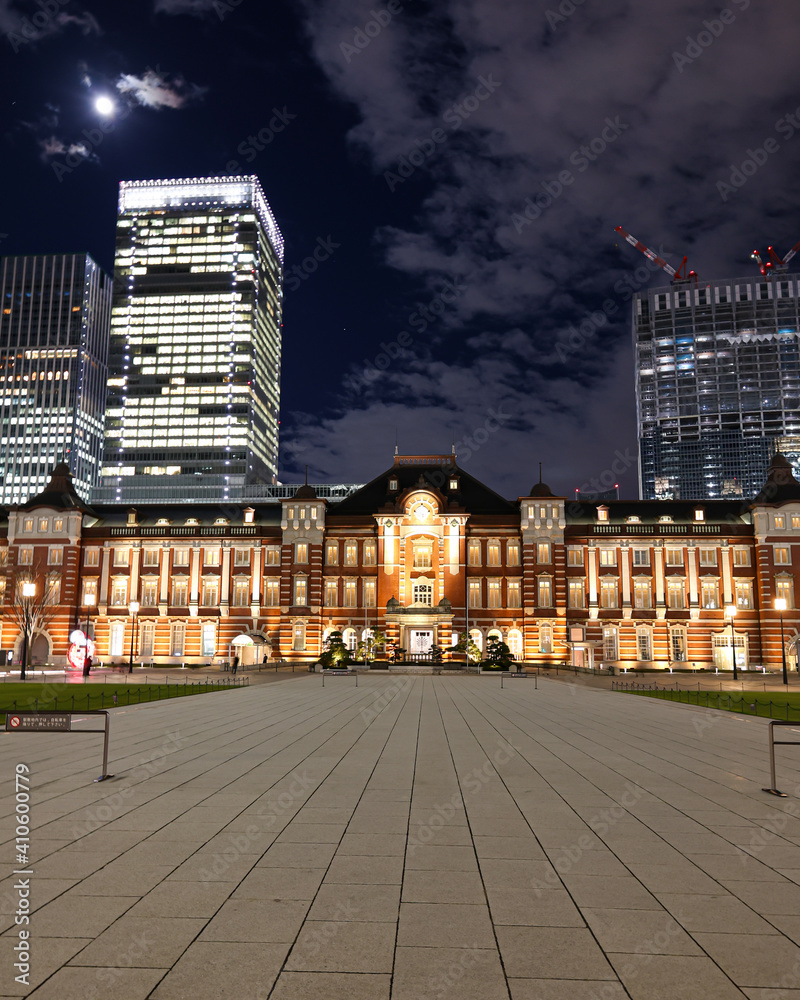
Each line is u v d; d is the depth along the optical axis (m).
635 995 7.18
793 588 82.88
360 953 7.98
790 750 22.25
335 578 88.44
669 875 10.48
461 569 86.75
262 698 41.47
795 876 10.49
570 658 85.12
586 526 87.44
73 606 88.44
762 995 7.20
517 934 8.48
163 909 9.11
